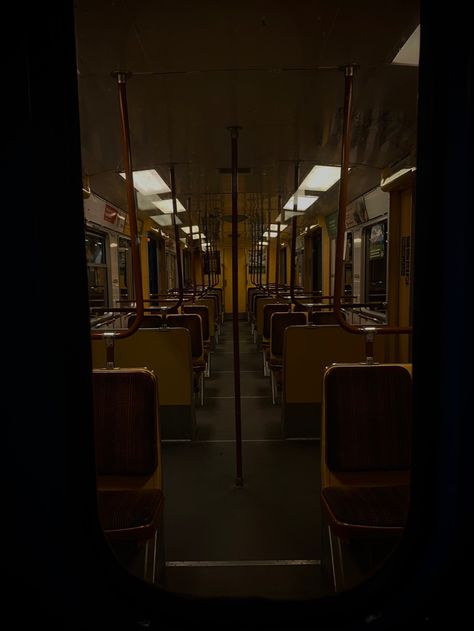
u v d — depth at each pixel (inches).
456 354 38.3
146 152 143.5
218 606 40.6
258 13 69.5
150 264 381.4
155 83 94.3
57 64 38.2
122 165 157.0
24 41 35.2
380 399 86.1
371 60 85.6
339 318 92.0
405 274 175.9
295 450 148.4
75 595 38.0
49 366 37.4
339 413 85.4
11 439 37.0
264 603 40.7
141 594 41.1
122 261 263.6
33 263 36.4
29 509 37.4
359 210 226.7
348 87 88.7
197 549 94.3
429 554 39.5
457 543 38.5
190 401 157.1
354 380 86.6
